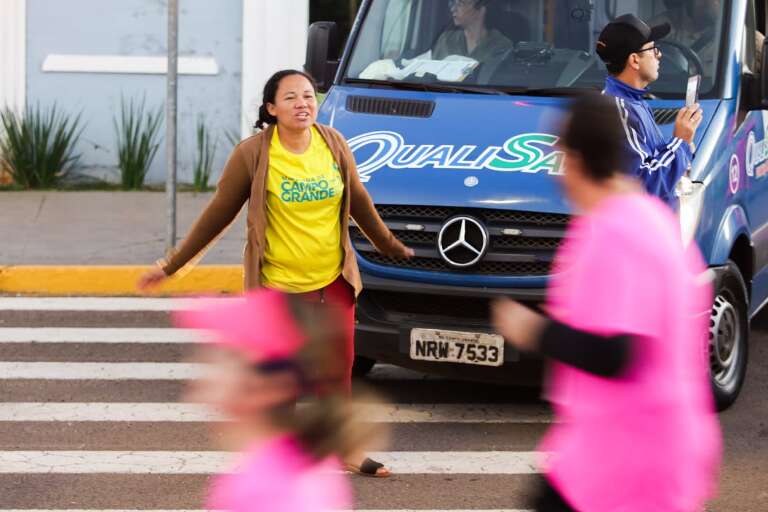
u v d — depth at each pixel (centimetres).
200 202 2183
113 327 1568
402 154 1212
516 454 1128
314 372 984
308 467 937
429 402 1273
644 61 1055
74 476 1068
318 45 1438
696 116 1052
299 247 995
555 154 1186
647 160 1020
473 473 1080
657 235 644
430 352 1152
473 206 1148
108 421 1220
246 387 978
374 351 1177
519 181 1159
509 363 1132
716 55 1310
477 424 1209
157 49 2316
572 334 632
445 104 1286
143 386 1334
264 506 920
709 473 1067
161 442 1158
